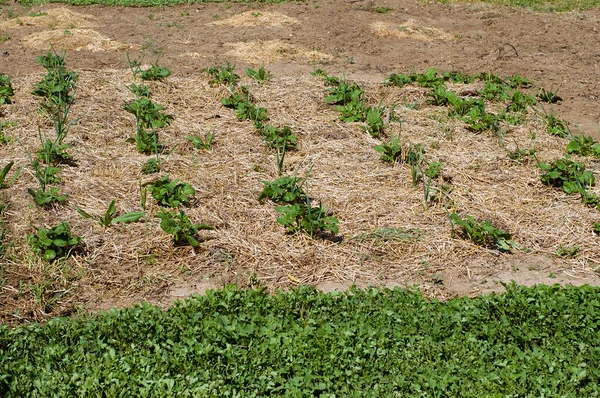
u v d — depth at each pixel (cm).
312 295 566
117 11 1518
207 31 1366
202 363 488
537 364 489
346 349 496
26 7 1522
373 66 1182
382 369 487
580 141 884
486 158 832
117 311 537
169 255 640
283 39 1320
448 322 535
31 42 1234
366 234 679
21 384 461
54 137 842
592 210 737
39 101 939
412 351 503
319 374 482
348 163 812
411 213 718
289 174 787
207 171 782
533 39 1383
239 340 513
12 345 500
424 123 928
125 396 454
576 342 523
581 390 471
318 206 721
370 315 545
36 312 564
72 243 624
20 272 603
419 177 783
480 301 564
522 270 645
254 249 654
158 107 903
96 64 1127
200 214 697
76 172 764
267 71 1126
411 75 1083
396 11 1578
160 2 1571
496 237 666
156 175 767
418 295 573
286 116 934
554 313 550
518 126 935
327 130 893
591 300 573
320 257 648
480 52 1282
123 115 910
